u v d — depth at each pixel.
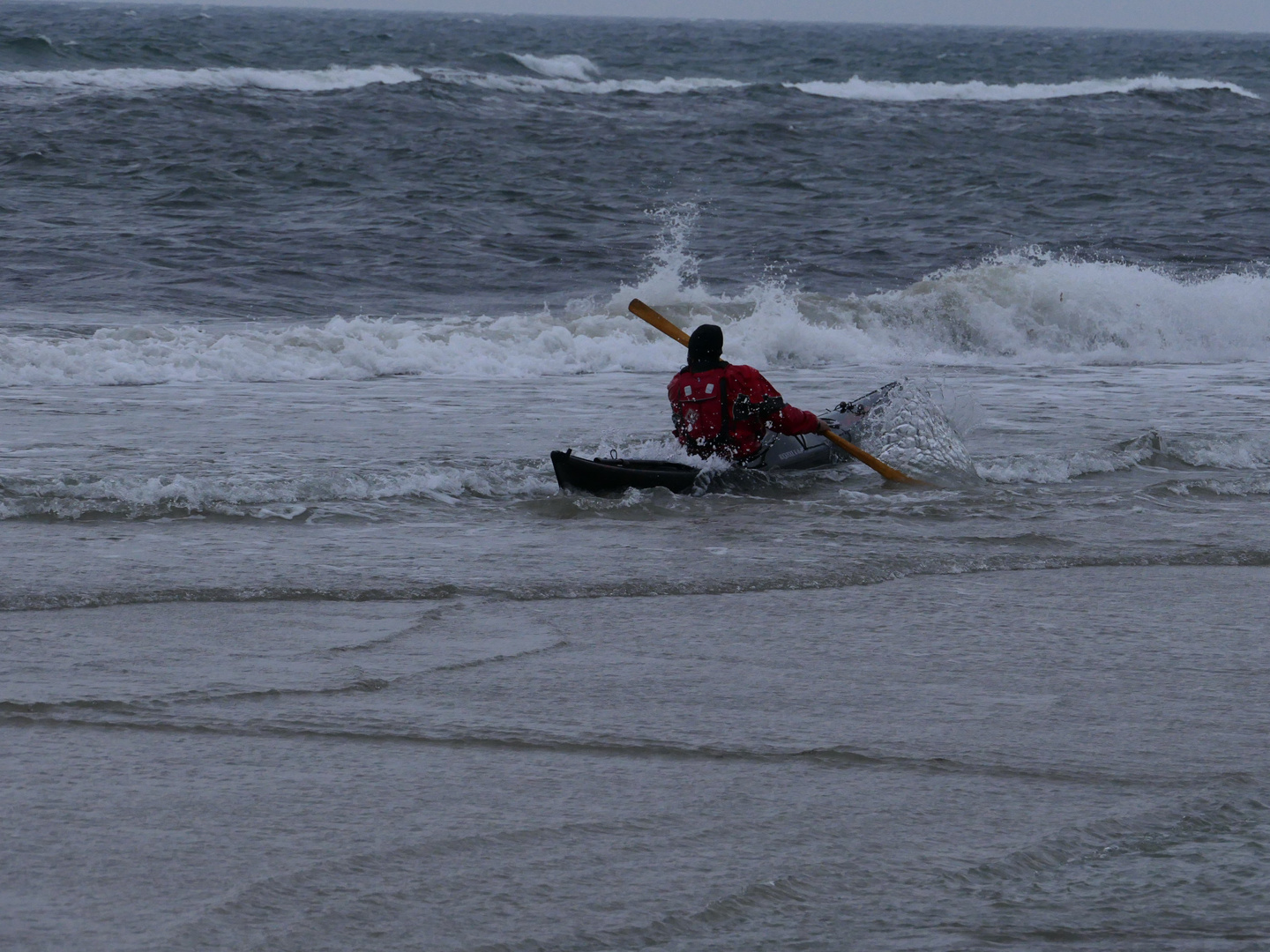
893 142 122.19
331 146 102.88
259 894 11.08
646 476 28.31
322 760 14.12
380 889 11.23
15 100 110.50
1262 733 15.56
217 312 52.44
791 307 52.03
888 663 17.95
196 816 12.59
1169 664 18.14
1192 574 23.02
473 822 12.63
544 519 26.25
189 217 75.12
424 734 14.93
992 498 28.38
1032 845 12.33
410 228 73.94
